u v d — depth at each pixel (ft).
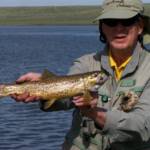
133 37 7.44
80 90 7.20
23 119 24.76
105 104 7.40
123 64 7.50
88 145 7.48
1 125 23.29
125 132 6.84
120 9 7.35
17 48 95.20
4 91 7.57
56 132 21.72
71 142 7.61
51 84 7.36
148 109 7.13
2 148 19.04
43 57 70.44
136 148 7.16
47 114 25.85
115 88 7.44
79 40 124.67
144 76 7.34
